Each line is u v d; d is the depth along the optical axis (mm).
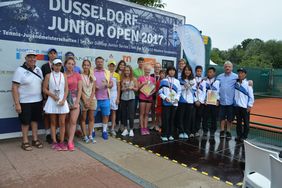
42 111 5289
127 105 6293
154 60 7633
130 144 5688
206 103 6562
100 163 4531
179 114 6441
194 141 6258
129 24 6914
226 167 4680
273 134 6801
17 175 3916
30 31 5340
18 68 4809
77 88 5215
